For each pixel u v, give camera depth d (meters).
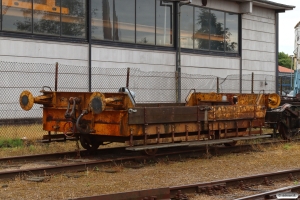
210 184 7.93
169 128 11.18
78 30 20.30
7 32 17.92
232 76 27.75
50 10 19.25
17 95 18.08
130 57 22.31
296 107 17.05
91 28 20.69
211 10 26.55
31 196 7.47
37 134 15.58
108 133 10.48
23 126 17.38
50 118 11.82
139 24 22.77
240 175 9.54
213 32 26.72
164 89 23.59
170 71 24.17
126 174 9.48
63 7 19.70
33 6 18.69
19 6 18.27
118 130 10.24
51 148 12.98
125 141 10.80
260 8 29.73
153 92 23.20
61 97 11.61
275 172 9.05
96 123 10.73
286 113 16.06
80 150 11.91
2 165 10.16
